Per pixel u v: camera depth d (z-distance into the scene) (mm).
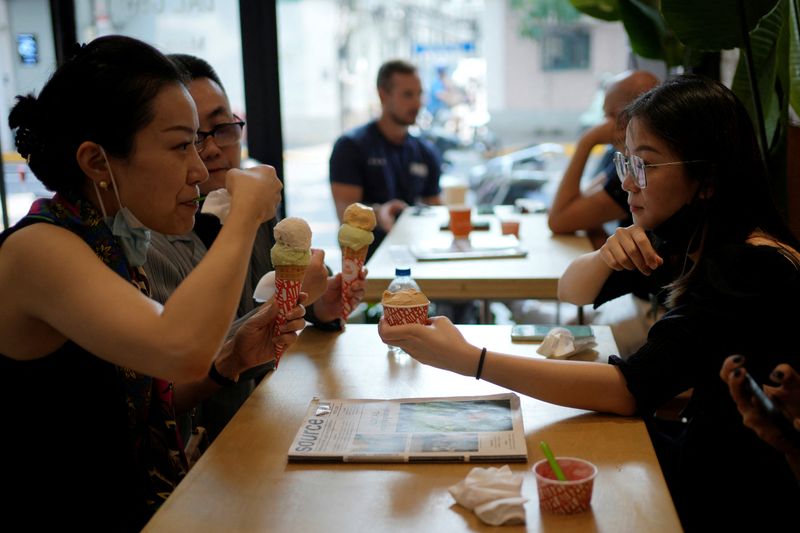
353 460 1473
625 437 1549
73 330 1422
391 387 1818
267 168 1614
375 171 4602
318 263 2053
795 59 2814
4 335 1474
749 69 2525
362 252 2148
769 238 1674
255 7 4367
